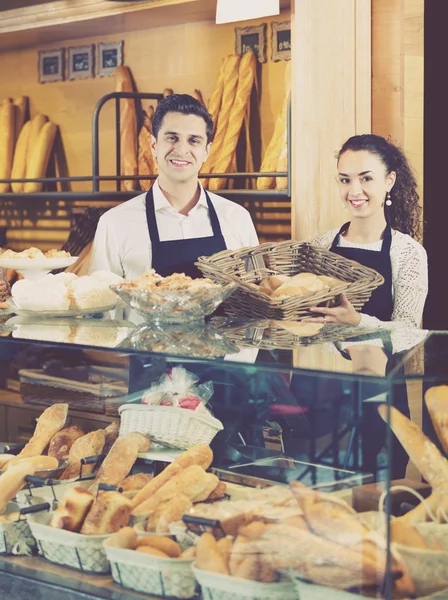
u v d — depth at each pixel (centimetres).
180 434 153
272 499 137
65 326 180
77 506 148
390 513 125
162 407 155
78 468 159
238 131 361
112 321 187
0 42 447
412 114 313
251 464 146
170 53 405
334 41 315
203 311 176
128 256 298
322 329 169
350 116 315
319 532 129
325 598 127
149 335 166
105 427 162
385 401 125
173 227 299
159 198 300
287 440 140
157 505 143
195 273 297
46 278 199
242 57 371
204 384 151
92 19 391
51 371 167
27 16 409
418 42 311
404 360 134
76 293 189
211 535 135
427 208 329
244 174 339
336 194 319
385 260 288
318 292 210
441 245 334
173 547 138
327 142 320
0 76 468
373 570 124
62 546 148
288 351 145
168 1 363
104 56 427
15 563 153
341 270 243
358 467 131
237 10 238
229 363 140
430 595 128
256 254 242
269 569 130
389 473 125
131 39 418
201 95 394
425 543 128
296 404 137
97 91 430
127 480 154
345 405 130
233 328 173
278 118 346
